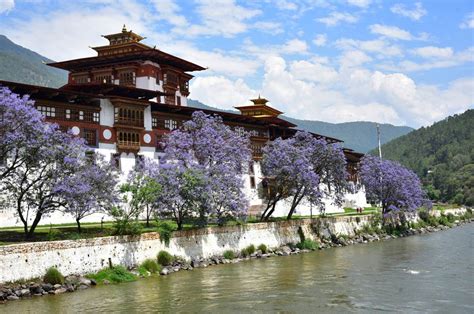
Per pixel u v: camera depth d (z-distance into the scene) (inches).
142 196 2022.6
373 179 3924.7
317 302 1432.1
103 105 2632.9
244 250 2415.1
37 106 2341.3
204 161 2544.3
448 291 1557.6
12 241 1765.5
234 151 2613.2
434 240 3270.2
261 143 3742.6
